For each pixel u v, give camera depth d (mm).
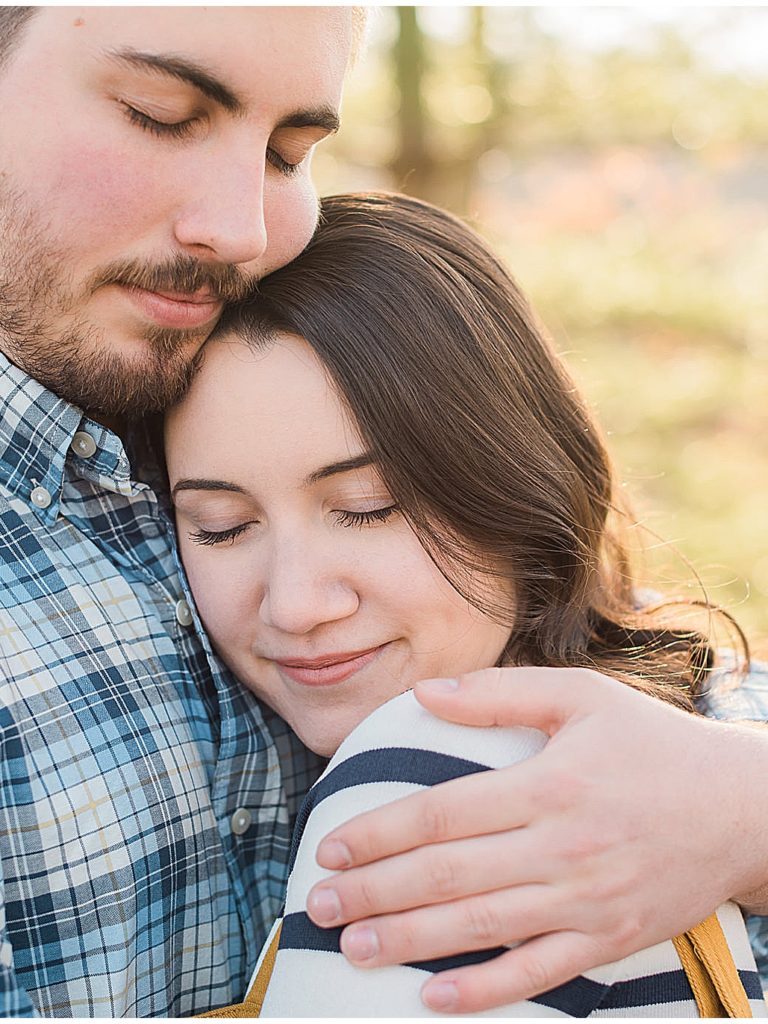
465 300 1516
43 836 1233
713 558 4781
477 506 1445
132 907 1280
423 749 1170
